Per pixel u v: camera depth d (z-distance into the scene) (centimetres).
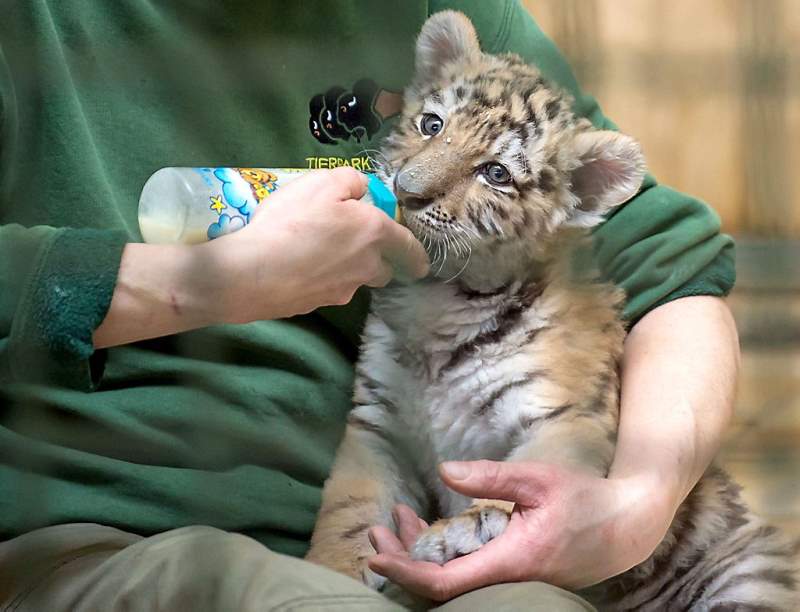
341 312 342
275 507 301
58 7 284
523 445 322
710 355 327
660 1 274
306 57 321
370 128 344
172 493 284
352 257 283
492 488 254
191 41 301
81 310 234
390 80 349
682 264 349
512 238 345
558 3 293
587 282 359
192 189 273
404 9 348
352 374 344
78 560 255
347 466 329
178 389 293
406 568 242
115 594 232
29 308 233
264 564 234
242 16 306
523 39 377
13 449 268
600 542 261
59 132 276
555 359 334
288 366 318
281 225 271
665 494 279
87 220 279
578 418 322
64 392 276
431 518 351
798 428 288
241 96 308
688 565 344
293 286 273
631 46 283
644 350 338
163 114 299
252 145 311
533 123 351
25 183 275
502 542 250
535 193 349
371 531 282
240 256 263
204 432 293
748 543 339
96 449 283
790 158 257
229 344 304
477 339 341
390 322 347
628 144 346
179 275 249
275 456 309
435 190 328
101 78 291
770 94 253
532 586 236
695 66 277
